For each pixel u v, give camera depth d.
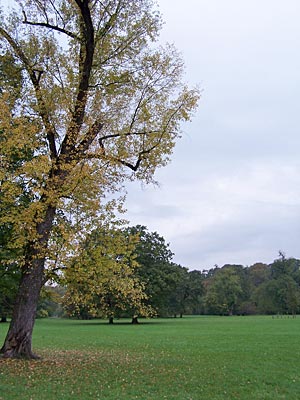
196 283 91.25
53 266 13.96
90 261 14.02
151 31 16.75
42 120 14.59
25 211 12.25
